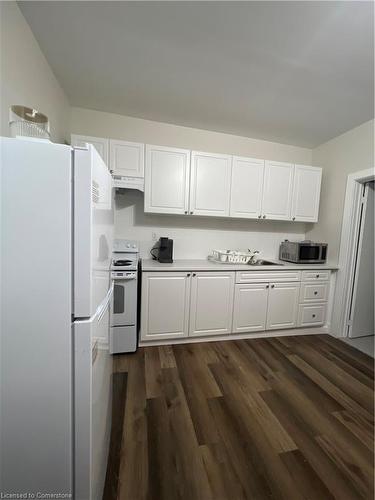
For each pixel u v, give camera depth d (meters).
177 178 2.46
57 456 0.72
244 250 3.14
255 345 2.49
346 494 1.07
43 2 1.28
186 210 2.52
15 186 0.63
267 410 1.56
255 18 1.35
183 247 2.92
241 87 2.02
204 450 1.25
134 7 1.31
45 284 0.67
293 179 2.86
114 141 2.27
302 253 2.88
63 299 0.68
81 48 1.62
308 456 1.25
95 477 0.81
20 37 1.33
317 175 2.94
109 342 1.23
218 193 2.60
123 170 2.32
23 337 0.67
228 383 1.83
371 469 1.19
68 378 0.70
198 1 1.26
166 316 2.34
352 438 1.37
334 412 1.57
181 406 1.57
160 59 1.72
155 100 2.25
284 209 2.85
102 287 0.92
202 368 2.02
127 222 2.73
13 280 0.65
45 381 0.69
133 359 2.12
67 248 0.67
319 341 2.67
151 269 2.24
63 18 1.38
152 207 2.43
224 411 1.54
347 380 1.94
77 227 0.68
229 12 1.32
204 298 2.43
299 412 1.56
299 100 2.19
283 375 1.97
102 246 0.91
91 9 1.32
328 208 3.01
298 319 2.77
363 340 2.73
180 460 1.19
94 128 2.49
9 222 0.64
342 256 2.78
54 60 1.74
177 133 2.74
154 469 1.14
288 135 2.91
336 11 1.30
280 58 1.67
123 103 2.32
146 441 1.30
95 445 0.81
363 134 2.57
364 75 1.83
